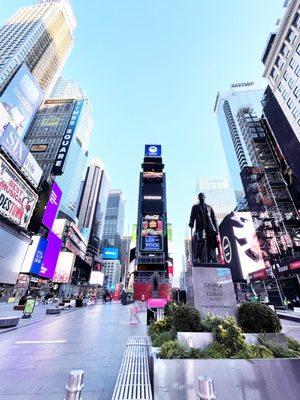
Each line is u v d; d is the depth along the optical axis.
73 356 7.75
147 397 3.64
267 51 62.91
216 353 4.85
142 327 14.46
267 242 51.59
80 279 117.56
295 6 50.41
